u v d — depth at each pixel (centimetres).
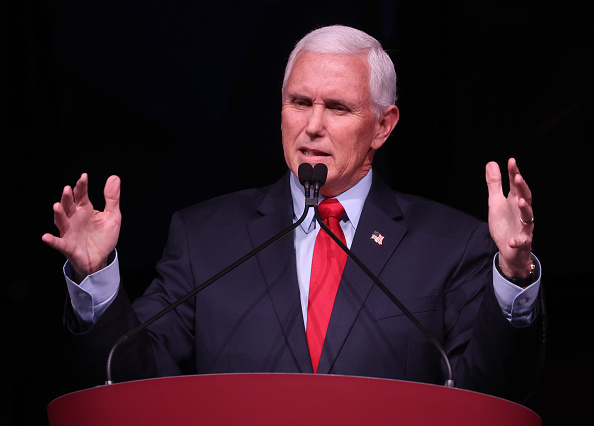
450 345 691
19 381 1117
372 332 682
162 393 425
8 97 1176
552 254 1203
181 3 1226
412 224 748
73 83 1198
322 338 682
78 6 1200
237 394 420
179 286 728
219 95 1229
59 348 1139
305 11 1227
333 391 420
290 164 732
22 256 1166
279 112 1232
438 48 1222
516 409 460
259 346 681
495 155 1221
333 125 715
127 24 1214
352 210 754
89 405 445
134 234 1198
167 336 702
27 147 1178
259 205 766
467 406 437
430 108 1223
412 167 1223
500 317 598
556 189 1212
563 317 1173
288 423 421
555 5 1223
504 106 1223
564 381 1144
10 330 1133
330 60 721
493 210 608
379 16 1222
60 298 1159
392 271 712
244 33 1233
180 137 1223
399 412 426
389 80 752
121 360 621
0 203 1170
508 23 1226
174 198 1214
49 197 1183
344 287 701
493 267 608
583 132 1212
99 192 1196
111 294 618
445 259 719
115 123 1209
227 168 1225
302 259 732
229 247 735
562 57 1220
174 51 1224
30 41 1183
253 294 703
